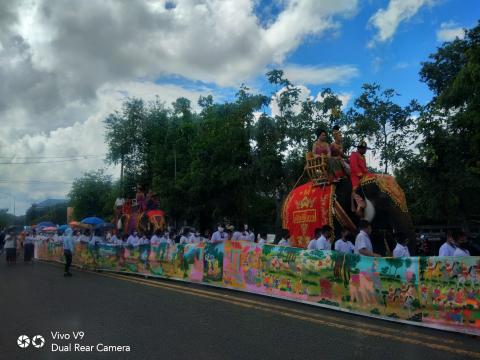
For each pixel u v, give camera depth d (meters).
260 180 23.20
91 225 31.77
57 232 32.56
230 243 11.58
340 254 8.53
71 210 54.66
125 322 7.70
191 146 26.44
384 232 10.66
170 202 26.28
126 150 33.34
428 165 17.16
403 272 7.40
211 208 25.69
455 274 6.74
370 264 7.93
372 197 10.62
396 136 21.70
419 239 19.17
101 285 12.66
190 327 7.27
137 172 33.50
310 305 8.97
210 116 26.75
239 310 8.60
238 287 11.11
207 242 12.47
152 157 30.19
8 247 22.64
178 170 27.42
